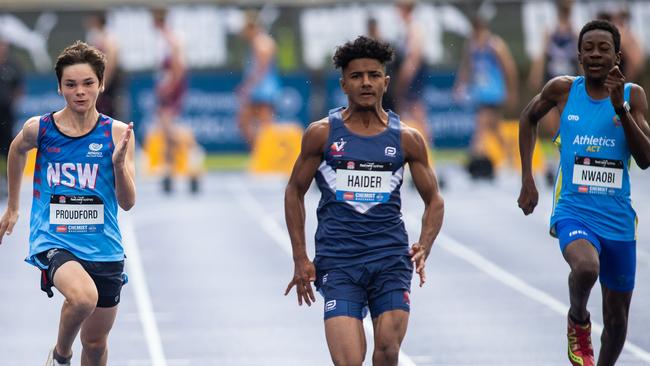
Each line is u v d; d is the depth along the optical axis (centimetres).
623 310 1992
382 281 1789
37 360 2489
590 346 1997
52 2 6331
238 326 2789
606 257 1959
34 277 3438
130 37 6094
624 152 1942
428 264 3625
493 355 2473
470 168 5669
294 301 3075
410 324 2809
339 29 6228
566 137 1973
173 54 5328
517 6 6388
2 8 6053
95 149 1902
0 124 5169
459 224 4362
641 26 6431
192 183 5312
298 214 1836
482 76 5712
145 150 6009
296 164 1838
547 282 3319
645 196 5069
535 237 4075
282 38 6244
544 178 5697
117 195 1875
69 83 1872
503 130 6203
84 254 1897
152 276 3434
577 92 1978
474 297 3128
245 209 4788
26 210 4669
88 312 1825
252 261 3653
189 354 2509
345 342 1731
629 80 5738
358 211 1805
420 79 5381
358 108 1816
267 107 5975
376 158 1808
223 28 6197
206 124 6100
